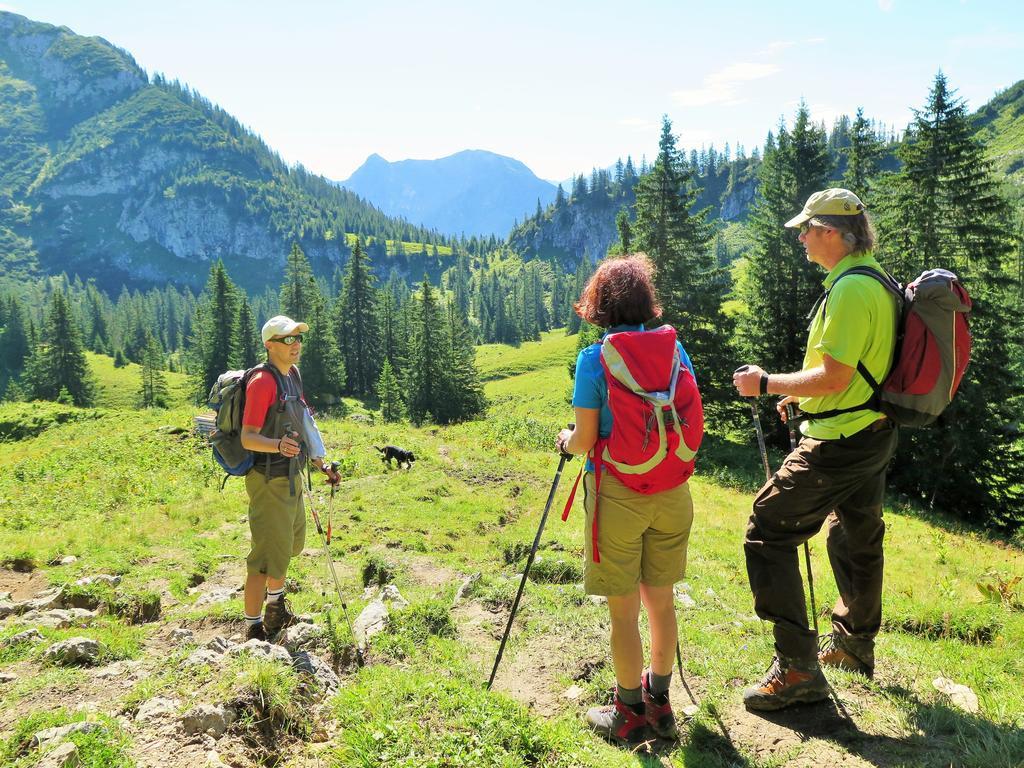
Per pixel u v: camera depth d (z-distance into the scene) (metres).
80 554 8.29
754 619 5.69
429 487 12.31
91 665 4.44
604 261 3.45
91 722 3.13
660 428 3.16
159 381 105.25
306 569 7.84
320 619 5.58
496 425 23.02
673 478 3.28
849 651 4.05
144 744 3.09
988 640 5.81
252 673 3.58
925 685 3.97
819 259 3.68
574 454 3.48
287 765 3.14
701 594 6.72
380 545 8.95
